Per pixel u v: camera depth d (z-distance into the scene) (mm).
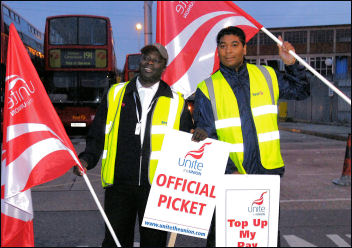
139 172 2607
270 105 2582
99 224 4441
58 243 3910
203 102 2621
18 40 2186
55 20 12969
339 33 37906
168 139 2316
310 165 9234
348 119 25656
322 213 5145
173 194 2318
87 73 12945
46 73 12828
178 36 3156
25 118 2180
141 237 2682
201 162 2314
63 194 5348
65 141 2221
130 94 2693
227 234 2285
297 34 37062
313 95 29547
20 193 2156
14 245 2154
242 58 2623
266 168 2559
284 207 5430
